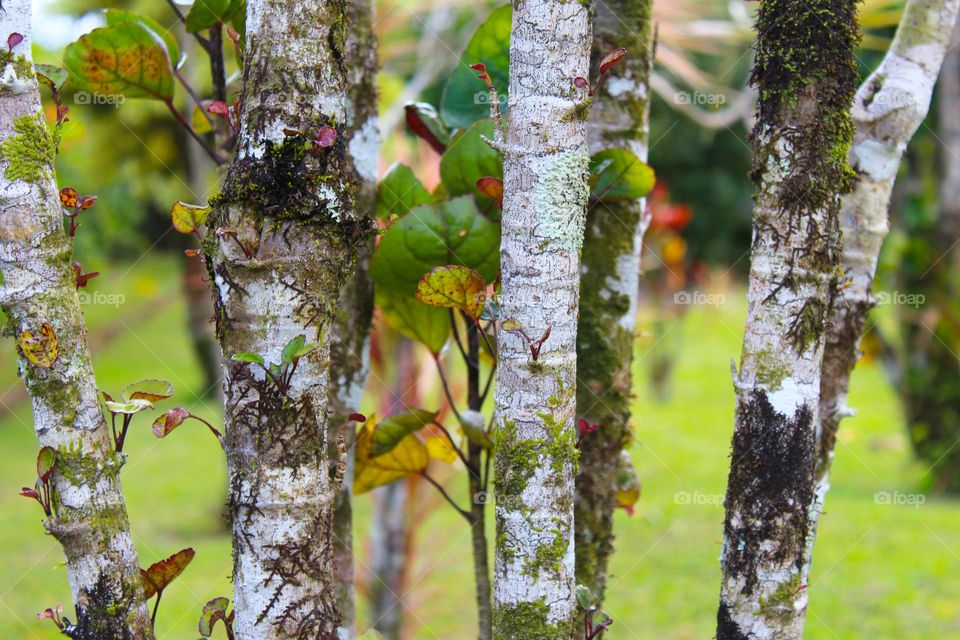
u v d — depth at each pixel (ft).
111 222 24.41
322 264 6.19
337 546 7.14
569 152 6.18
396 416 6.95
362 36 7.18
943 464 17.24
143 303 42.65
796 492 6.42
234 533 6.23
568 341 6.23
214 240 6.22
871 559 13.62
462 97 7.17
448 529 15.61
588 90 6.23
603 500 7.23
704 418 25.40
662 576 13.67
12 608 13.12
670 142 34.35
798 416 6.41
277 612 6.18
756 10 6.64
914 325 17.70
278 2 6.14
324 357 6.23
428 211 6.84
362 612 11.69
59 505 6.17
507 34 7.09
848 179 6.48
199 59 13.48
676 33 9.22
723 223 36.29
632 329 7.30
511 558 6.26
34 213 6.12
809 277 6.38
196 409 26.78
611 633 11.60
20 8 6.10
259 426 6.17
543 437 6.22
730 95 17.16
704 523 16.24
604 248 7.21
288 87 6.14
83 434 6.17
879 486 17.95
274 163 6.13
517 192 6.19
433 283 6.53
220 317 6.22
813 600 12.22
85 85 6.95
